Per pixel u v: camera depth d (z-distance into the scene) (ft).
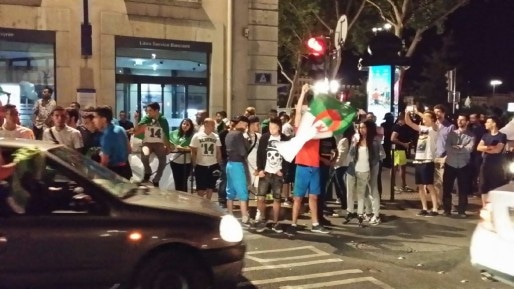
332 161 32.55
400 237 30.48
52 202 17.44
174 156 37.45
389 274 23.86
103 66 50.62
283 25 110.83
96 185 17.81
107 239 17.37
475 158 43.70
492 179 35.09
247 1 57.98
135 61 52.60
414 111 45.68
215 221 18.58
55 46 48.62
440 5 98.17
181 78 55.26
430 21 99.66
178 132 39.73
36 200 17.31
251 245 28.35
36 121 41.19
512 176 35.81
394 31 102.01
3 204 17.10
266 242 29.01
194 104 56.18
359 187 33.47
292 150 30.63
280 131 31.91
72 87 49.44
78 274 17.25
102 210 17.61
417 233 31.48
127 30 51.57
